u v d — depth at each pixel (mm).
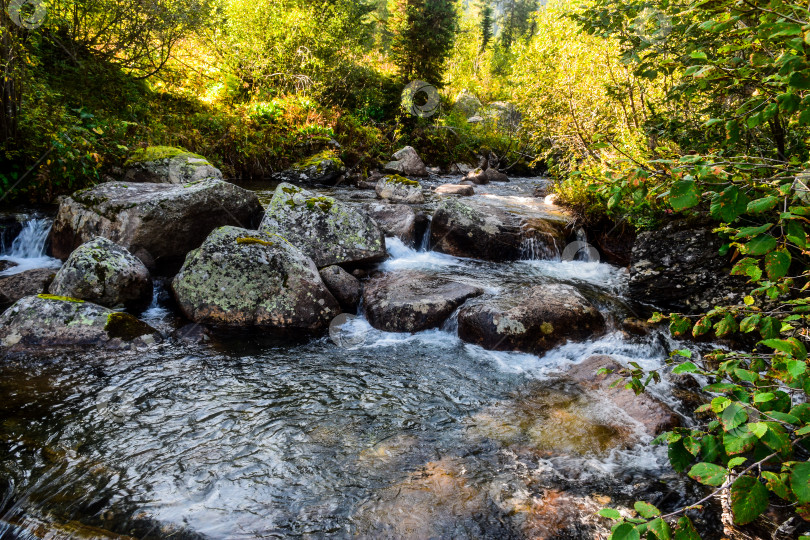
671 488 2719
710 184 1640
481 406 3590
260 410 3414
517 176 20125
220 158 12109
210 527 2371
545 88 9984
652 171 1948
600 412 3521
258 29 16328
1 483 2555
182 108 13359
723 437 1388
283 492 2631
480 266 6871
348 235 6180
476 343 4672
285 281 4918
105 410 3281
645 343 4621
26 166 7168
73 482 2605
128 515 2412
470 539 2352
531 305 4770
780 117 3596
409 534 2375
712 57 2938
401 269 6422
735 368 1590
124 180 8750
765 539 2371
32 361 3773
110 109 10195
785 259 1519
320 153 13805
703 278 5316
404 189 10141
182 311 4852
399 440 3141
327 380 3900
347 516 2477
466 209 7383
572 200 8078
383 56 27906
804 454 2920
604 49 8234
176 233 5953
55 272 5258
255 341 4527
